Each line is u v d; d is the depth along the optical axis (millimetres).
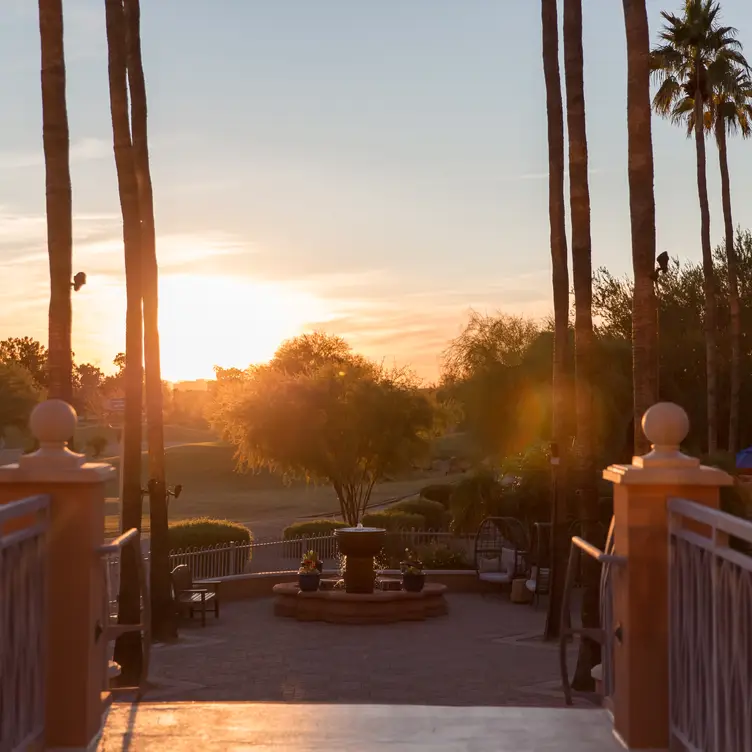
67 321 12547
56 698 5023
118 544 5281
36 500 4648
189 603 20141
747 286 46469
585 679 13539
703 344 44812
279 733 5582
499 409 39938
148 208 18703
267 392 40344
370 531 21328
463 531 28719
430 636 19078
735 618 3945
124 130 16000
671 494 5094
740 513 23531
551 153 19188
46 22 12531
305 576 21422
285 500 66000
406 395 40500
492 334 44500
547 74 19203
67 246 12586
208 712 5980
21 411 69625
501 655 16953
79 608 5051
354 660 16391
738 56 39688
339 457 39750
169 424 163625
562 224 19000
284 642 18250
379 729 5676
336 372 41812
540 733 5594
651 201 12125
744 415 44562
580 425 14523
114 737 5449
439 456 73500
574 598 23438
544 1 19266
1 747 4199
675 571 4973
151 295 18641
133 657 14219
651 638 5105
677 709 4949
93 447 88875
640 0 12016
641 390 12094
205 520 29312
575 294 15062
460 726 5734
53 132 12531
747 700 3824
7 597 4258
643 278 12117
